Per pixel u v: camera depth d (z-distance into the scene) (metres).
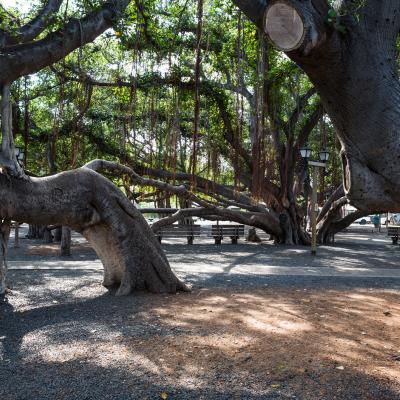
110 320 6.68
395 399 3.99
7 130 7.23
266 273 11.66
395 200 3.17
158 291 8.88
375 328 6.18
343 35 3.12
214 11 11.40
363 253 17.89
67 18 5.95
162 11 9.59
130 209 9.02
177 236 21.52
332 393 4.09
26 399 3.99
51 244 20.44
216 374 4.50
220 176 23.55
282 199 22.27
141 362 4.84
